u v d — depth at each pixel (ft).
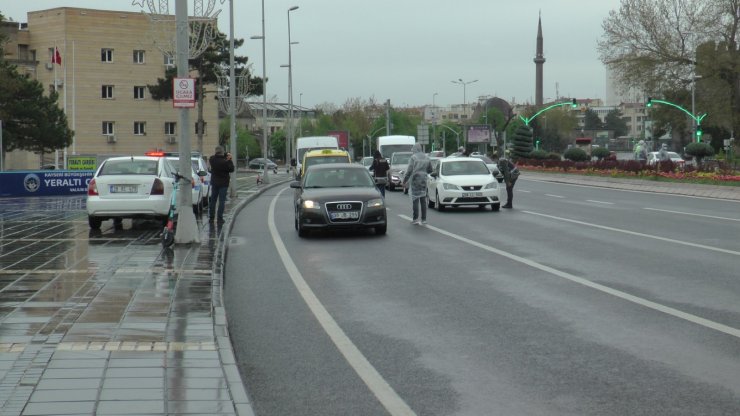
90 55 258.57
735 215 81.15
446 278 42.27
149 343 25.62
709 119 213.05
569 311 32.94
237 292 38.70
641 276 41.73
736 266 45.03
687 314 31.86
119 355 24.00
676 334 28.45
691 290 37.35
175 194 61.67
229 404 19.17
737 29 195.11
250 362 25.46
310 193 64.95
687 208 91.50
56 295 34.24
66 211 87.66
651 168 151.12
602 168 170.71
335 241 60.90
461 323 31.01
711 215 81.25
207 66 227.40
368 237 63.41
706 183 127.95
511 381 22.91
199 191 81.71
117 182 64.13
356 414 20.10
